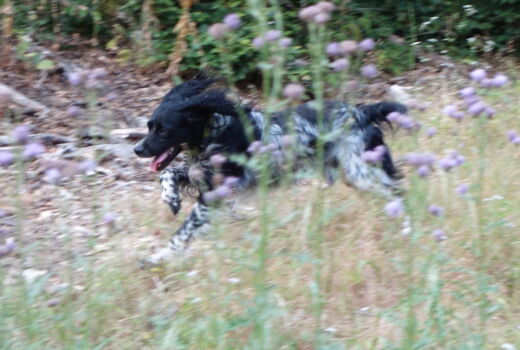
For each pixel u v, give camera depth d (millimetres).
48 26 14703
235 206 7879
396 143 9805
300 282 6691
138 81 13484
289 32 13383
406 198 7938
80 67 13695
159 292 6777
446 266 7008
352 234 7574
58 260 7461
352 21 14414
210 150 8000
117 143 10758
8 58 13312
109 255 7449
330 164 8453
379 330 6199
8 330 5562
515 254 7309
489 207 7844
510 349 5988
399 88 12375
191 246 7609
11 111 11453
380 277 6957
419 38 15430
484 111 6199
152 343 6012
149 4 13961
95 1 14570
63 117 11672
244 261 6230
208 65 13242
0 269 6137
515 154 9742
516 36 15430
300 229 6980
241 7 13766
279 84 5258
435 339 5594
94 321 6086
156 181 9836
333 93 11172
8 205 8820
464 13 15445
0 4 14109
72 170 5570
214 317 5859
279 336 5898
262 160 5836
